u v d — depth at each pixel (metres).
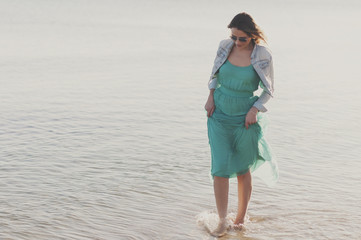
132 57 16.36
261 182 5.46
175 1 69.12
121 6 52.00
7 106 8.98
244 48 4.44
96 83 11.59
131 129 7.62
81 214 4.54
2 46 18.00
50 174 5.58
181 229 4.31
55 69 13.45
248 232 4.31
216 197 4.48
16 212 4.55
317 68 15.01
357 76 13.57
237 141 4.50
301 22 37.00
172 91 10.86
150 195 5.04
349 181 5.52
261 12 49.97
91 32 24.47
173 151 6.55
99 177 5.51
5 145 6.66
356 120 8.45
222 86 4.54
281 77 13.17
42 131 7.40
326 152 6.59
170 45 20.23
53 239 4.05
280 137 7.29
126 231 4.23
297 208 4.79
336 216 4.60
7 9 38.84
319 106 9.55
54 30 24.81
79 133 7.33
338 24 35.66
